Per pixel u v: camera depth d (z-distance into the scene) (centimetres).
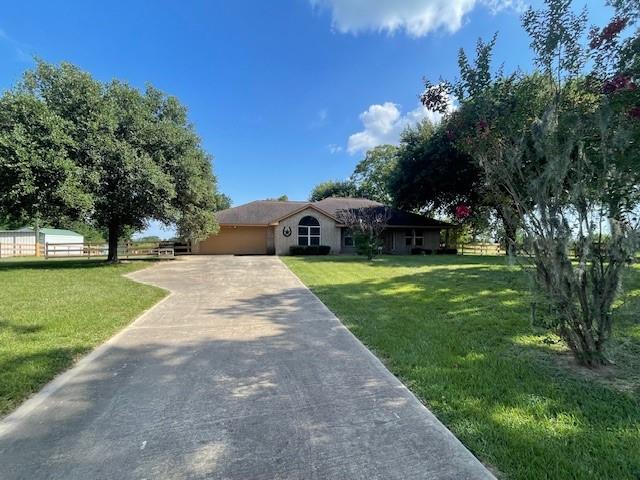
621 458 214
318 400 301
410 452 226
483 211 434
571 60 385
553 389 309
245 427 259
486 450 226
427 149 2341
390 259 1836
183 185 1722
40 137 1274
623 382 323
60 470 211
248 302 733
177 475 206
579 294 346
